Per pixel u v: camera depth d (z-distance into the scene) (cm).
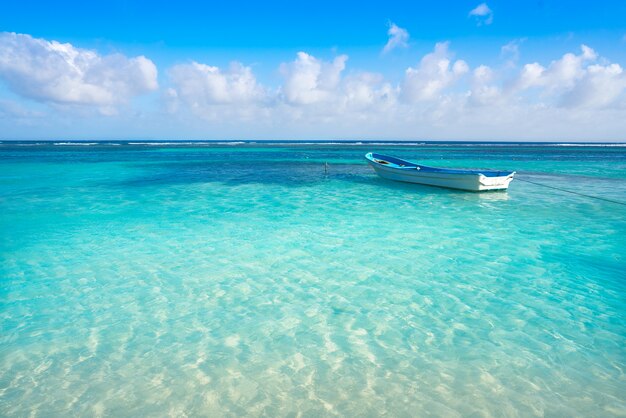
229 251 905
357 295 673
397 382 444
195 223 1166
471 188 1708
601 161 4112
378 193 1731
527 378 448
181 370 467
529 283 718
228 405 408
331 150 6956
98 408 403
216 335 545
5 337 535
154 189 1842
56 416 392
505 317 591
